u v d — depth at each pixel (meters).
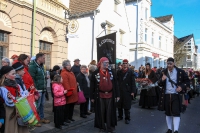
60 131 5.45
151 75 8.96
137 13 23.92
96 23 14.18
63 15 12.13
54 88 5.49
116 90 5.60
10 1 8.62
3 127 3.32
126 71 6.70
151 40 26.25
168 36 32.81
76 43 14.84
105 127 5.43
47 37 11.16
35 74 5.49
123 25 18.44
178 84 5.11
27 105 3.44
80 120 6.55
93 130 5.69
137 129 5.89
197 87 14.25
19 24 9.18
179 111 5.08
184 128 6.22
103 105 5.42
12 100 3.39
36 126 5.56
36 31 10.04
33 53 9.78
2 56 8.64
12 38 8.91
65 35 12.31
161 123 6.62
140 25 23.66
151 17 25.53
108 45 7.13
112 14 16.33
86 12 14.21
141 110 8.67
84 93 7.09
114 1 16.88
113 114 5.48
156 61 27.89
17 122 3.51
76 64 7.84
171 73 5.25
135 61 24.00
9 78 3.46
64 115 6.08
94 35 14.12
